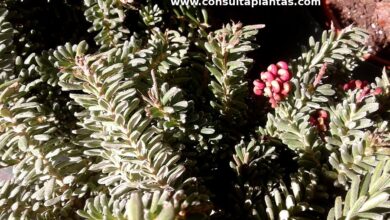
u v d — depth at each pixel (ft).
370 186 0.72
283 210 0.80
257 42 1.79
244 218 0.93
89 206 0.70
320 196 0.86
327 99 0.99
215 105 1.08
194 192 0.73
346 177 0.85
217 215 0.89
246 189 0.95
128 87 0.86
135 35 1.21
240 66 1.04
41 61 0.99
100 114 0.82
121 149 0.81
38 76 1.06
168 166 0.80
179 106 0.90
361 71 1.67
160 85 1.02
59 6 1.33
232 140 1.12
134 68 0.98
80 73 0.82
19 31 1.22
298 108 1.00
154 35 1.21
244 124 1.14
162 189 0.74
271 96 1.02
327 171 0.86
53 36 1.31
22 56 1.19
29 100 0.91
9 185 0.89
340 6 1.91
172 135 0.96
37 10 1.31
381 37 1.85
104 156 0.84
